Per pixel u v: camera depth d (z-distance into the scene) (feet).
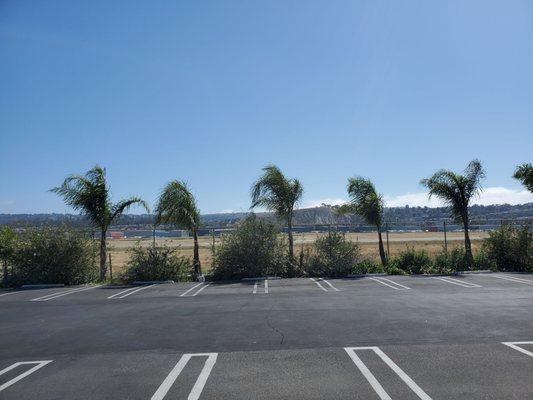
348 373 23.61
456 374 23.09
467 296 47.78
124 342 31.50
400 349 27.81
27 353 29.45
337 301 46.26
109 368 25.64
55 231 69.41
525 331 31.71
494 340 29.43
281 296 50.70
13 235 69.10
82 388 22.54
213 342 30.68
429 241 167.63
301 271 69.97
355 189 76.28
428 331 32.19
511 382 21.85
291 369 24.48
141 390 22.02
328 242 71.05
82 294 57.06
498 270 72.90
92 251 70.69
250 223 71.72
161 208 70.33
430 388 21.26
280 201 73.26
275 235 71.15
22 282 67.51
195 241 71.92
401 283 59.52
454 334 31.17
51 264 67.62
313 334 32.09
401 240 184.34
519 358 25.55
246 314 40.34
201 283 65.21
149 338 32.40
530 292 49.93
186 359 26.94
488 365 24.43
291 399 20.35
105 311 44.32
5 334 35.29
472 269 73.20
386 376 23.02
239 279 68.33
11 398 21.52
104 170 72.02
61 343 31.81
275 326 35.04
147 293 56.18
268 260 69.41
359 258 72.18
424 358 25.86
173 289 59.36
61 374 24.84
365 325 34.60
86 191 70.03
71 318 41.19
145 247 72.02
